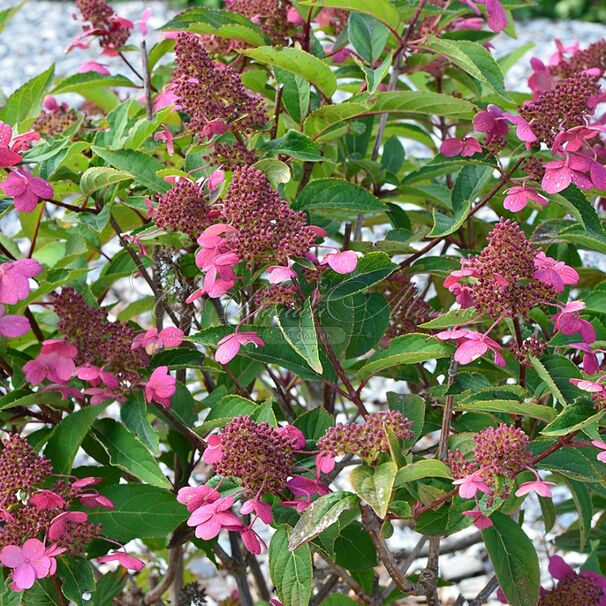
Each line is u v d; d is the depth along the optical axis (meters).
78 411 1.25
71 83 1.54
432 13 1.43
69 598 1.18
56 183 1.40
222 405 1.28
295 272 1.15
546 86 1.55
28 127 1.42
